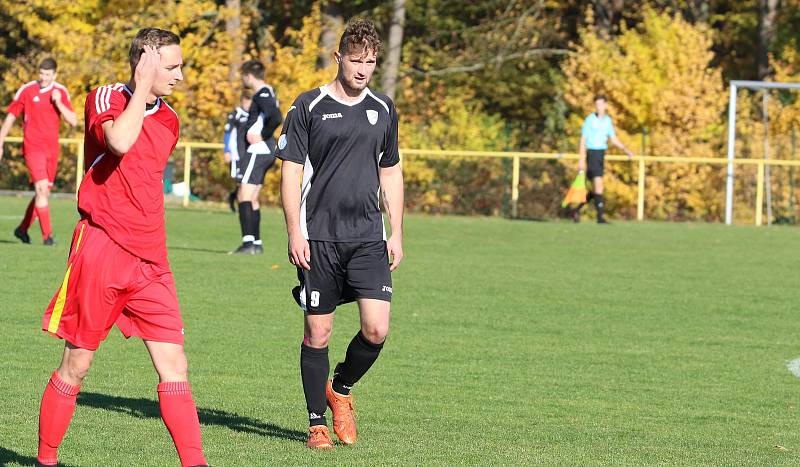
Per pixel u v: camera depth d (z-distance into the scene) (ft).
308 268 60.85
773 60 342.44
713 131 281.13
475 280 138.82
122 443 60.39
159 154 51.90
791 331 109.70
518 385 81.92
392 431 66.39
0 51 361.71
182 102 274.16
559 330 106.01
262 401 73.87
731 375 88.48
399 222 63.26
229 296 117.91
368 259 61.21
